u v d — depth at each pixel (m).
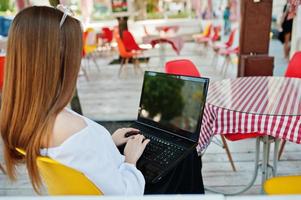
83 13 9.45
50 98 0.84
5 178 2.39
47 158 0.83
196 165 1.32
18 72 0.83
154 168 1.15
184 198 0.61
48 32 0.82
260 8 3.71
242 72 3.77
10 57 0.84
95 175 0.87
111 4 9.12
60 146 0.83
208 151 2.73
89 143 0.86
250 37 3.80
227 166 2.48
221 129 1.75
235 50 5.66
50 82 0.83
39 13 0.83
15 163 0.96
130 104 4.21
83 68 6.21
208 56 7.83
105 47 8.41
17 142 0.87
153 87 1.46
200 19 10.68
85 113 3.84
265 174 1.98
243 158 2.59
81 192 0.88
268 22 3.76
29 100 0.83
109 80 5.73
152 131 1.39
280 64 4.63
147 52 8.87
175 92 1.36
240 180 2.27
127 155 1.11
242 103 1.82
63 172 0.84
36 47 0.82
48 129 0.83
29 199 0.62
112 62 7.60
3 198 0.62
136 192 0.95
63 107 0.86
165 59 7.54
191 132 1.27
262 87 2.18
